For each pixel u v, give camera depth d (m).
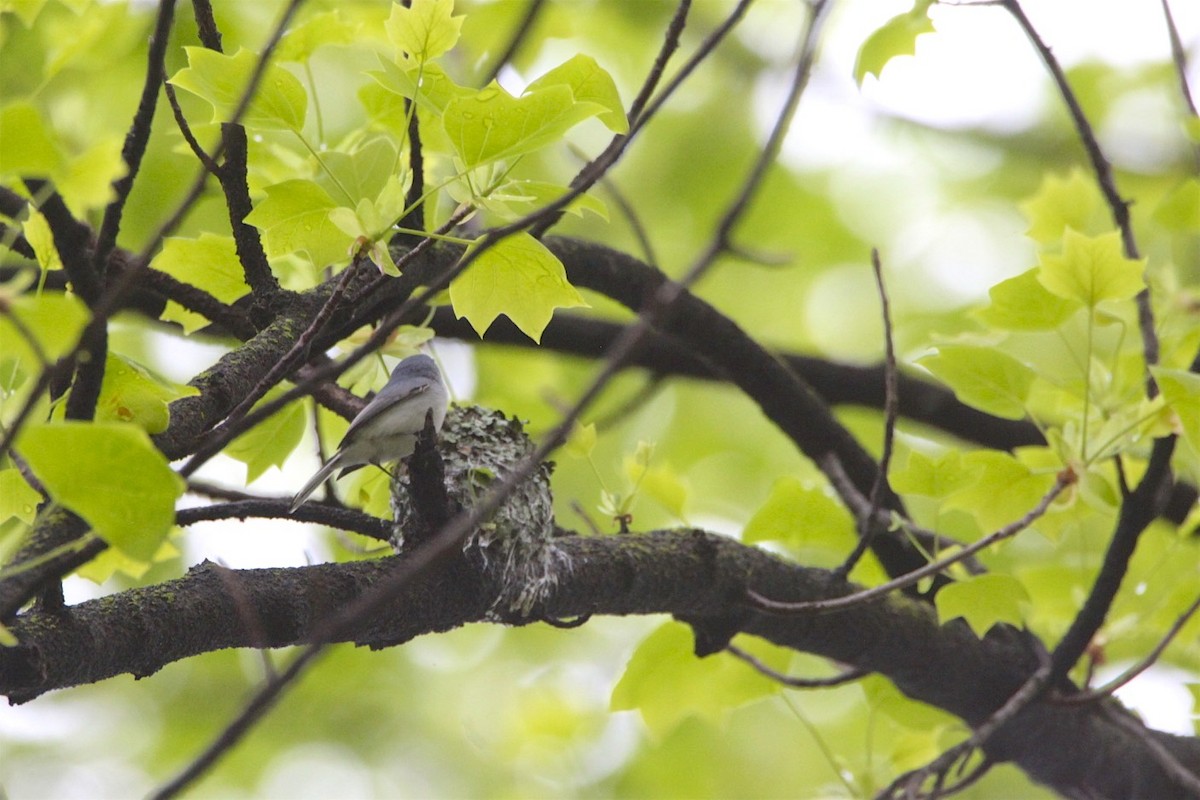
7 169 3.85
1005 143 15.43
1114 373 7.53
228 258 7.14
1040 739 8.52
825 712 14.97
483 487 7.16
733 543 7.94
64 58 6.41
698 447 16.23
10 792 13.78
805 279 16.36
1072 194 8.48
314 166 7.13
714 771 14.70
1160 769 8.59
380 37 8.55
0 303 3.56
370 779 14.52
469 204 5.59
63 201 4.64
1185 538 9.05
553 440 3.95
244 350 6.14
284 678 3.50
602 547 7.43
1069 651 7.54
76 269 4.64
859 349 15.90
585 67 5.97
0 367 5.98
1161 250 12.94
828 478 9.32
